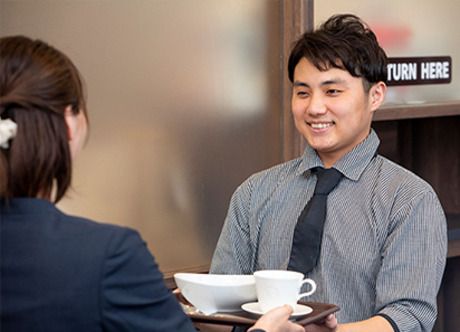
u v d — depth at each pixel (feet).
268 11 13.41
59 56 6.61
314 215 9.53
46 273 6.18
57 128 6.40
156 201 12.74
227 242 10.21
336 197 9.57
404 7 14.88
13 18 11.46
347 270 9.30
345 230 9.39
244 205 10.14
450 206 16.62
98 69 12.07
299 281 8.15
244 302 8.44
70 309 6.14
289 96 13.56
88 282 6.17
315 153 9.86
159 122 12.65
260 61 13.43
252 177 10.27
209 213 13.24
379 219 9.29
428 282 9.09
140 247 6.46
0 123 6.24
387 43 14.70
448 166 16.61
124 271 6.31
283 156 13.71
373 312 9.25
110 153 12.26
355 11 14.30
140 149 12.52
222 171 13.26
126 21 12.25
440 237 9.35
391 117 14.19
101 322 6.20
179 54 12.72
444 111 14.85
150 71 12.50
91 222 6.48
